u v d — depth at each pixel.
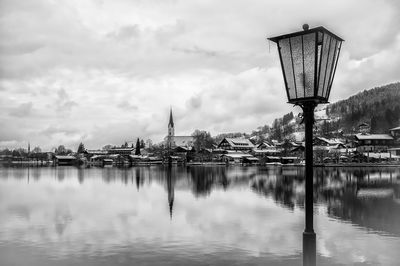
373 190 51.25
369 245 20.98
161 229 25.91
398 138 179.50
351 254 19.33
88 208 35.91
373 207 35.12
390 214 31.16
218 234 24.27
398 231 24.55
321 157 151.00
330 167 130.38
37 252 20.08
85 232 25.03
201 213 32.62
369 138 176.00
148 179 79.12
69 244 21.84
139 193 49.91
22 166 187.62
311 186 7.05
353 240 22.12
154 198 43.97
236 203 39.12
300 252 19.94
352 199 41.28
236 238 23.14
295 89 7.15
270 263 18.16
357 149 173.00
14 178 84.44
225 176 88.56
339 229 25.14
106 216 31.20
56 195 47.88
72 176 92.25
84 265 18.02
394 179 72.31
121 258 19.03
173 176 90.19
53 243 22.05
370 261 18.20
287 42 7.17
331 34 6.98
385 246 20.77
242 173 102.81
